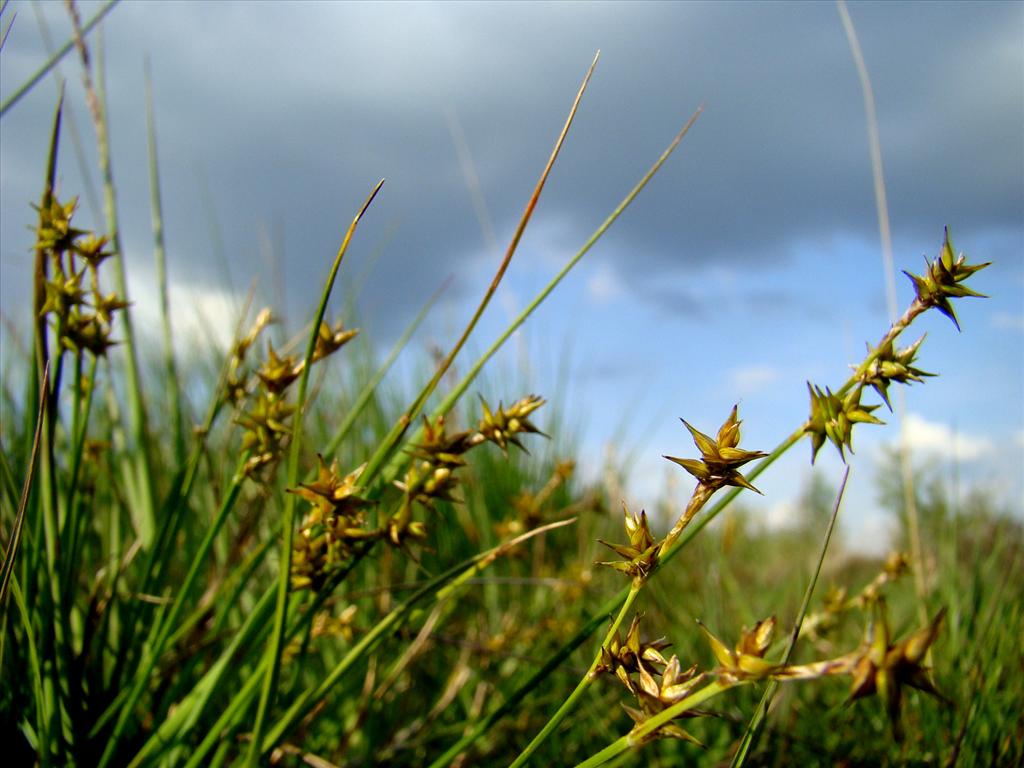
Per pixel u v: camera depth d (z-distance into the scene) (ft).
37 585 0.41
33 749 0.42
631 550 0.28
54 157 0.40
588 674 0.29
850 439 0.28
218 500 0.52
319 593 0.39
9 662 0.41
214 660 0.55
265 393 0.41
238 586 0.47
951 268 0.27
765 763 0.60
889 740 0.59
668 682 0.26
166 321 0.60
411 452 0.36
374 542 0.36
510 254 0.38
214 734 0.39
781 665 0.23
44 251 0.41
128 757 0.44
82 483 0.50
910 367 0.27
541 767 0.64
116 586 0.48
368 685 0.59
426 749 0.65
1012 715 0.54
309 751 0.53
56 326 0.41
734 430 0.27
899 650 0.20
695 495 0.27
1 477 0.47
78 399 0.44
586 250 0.40
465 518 0.98
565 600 0.82
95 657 0.47
